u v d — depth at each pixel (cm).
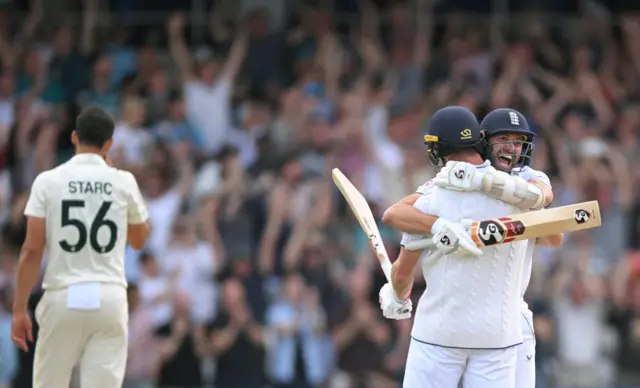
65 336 2242
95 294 2230
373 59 4866
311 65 4744
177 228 3988
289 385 3866
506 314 1931
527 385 2094
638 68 5175
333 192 4244
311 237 4078
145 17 5144
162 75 4691
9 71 4791
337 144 4397
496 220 1841
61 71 4741
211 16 5019
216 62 4697
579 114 4859
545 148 4534
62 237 2241
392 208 1936
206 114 4559
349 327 3931
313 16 4903
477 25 5106
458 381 1966
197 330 3859
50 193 2252
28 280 2247
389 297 2025
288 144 4453
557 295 4138
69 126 4588
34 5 5122
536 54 5031
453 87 4703
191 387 3822
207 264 3975
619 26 5272
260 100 4609
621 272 4269
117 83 4784
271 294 3978
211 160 4291
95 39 4897
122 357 2292
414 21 5181
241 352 3866
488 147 1986
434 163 1975
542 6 5369
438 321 1936
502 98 4675
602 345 4169
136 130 4275
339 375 3906
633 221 4500
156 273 3900
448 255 1916
